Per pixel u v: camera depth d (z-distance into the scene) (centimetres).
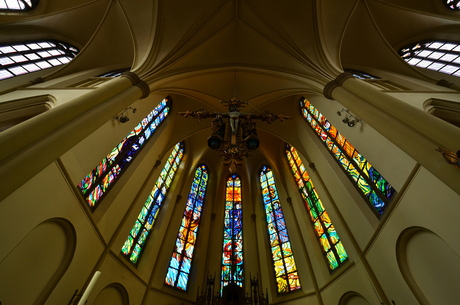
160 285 859
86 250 554
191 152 1352
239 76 1039
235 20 966
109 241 645
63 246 503
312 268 887
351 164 781
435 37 1018
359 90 587
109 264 636
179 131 1134
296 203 1091
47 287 459
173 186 1119
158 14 888
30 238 425
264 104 1084
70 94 690
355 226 716
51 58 995
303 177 1118
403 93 693
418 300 492
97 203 630
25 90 736
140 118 833
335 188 828
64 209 491
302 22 888
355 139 718
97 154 611
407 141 424
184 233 1086
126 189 739
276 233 1122
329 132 923
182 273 973
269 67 980
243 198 1354
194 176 1315
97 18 1108
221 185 1420
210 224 1212
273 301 920
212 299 879
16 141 357
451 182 340
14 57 830
